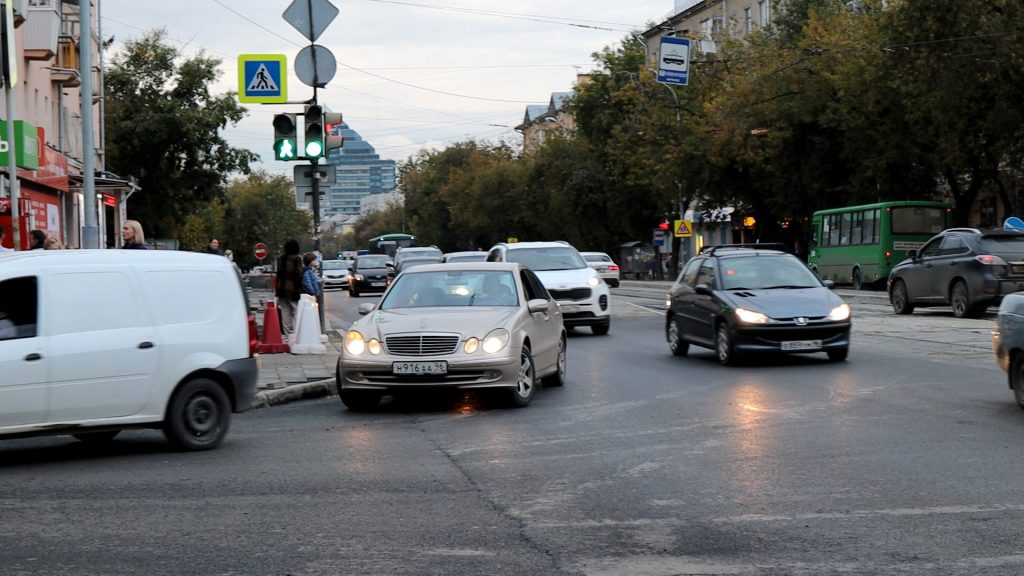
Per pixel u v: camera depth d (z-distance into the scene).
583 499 8.26
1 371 9.89
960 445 10.23
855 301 37.25
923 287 28.70
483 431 11.80
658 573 6.25
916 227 45.56
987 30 37.69
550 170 89.69
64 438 12.33
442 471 9.51
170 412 10.87
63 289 10.38
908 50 39.66
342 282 73.25
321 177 23.67
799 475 8.99
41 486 9.12
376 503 8.23
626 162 67.44
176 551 6.86
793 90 53.41
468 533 7.25
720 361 18.23
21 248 22.86
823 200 55.66
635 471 9.32
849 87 47.38
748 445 10.48
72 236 41.97
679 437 11.05
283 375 17.19
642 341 23.75
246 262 115.88
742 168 59.16
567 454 10.23
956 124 40.66
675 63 57.66
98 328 10.50
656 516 7.67
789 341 17.47
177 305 11.07
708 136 58.88
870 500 8.02
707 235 85.06
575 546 6.88
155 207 62.47
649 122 65.88
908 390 14.32
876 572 6.20
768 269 18.97
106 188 44.16
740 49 61.91
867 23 47.34
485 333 13.45
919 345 20.62
